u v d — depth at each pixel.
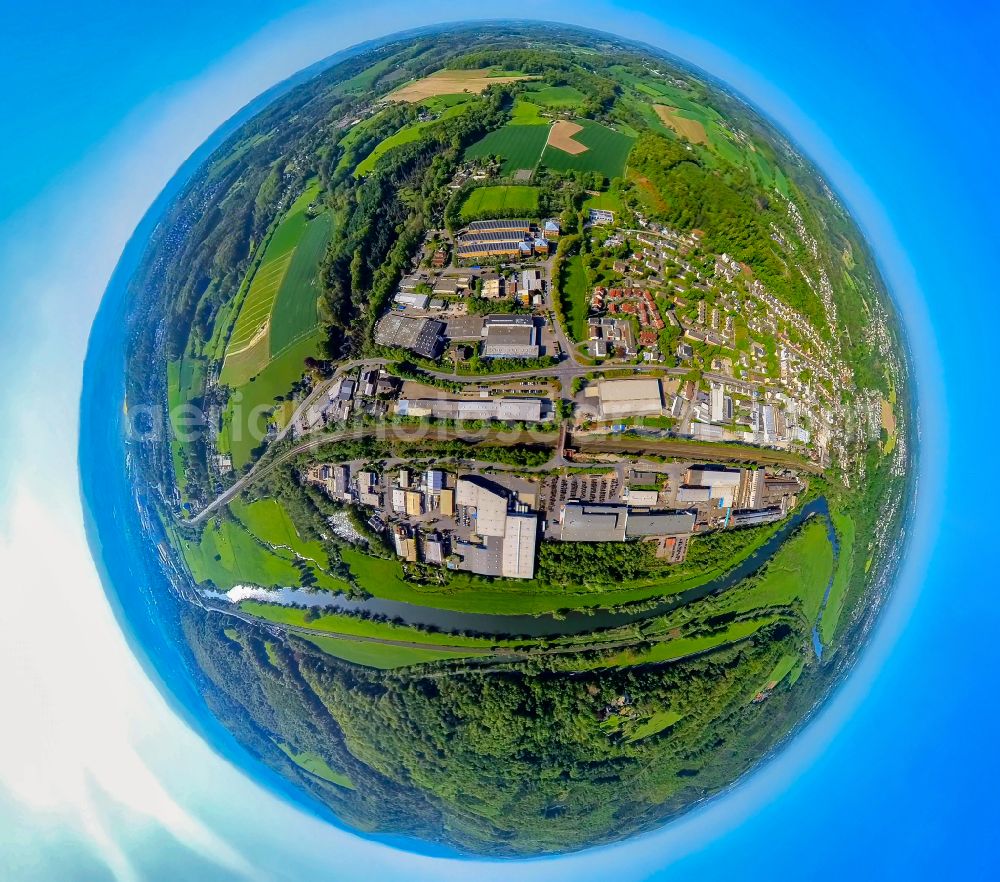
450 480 77.62
